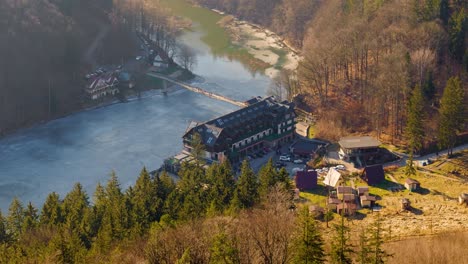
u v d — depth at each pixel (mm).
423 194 152625
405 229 125875
